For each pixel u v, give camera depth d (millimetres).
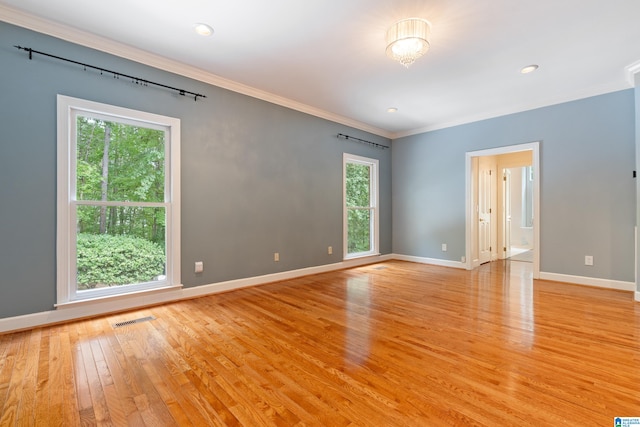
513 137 4562
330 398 1580
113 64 2895
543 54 3012
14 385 1694
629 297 3396
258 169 4020
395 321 2691
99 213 2887
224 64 3260
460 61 3152
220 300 3330
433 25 2518
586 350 2109
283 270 4309
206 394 1616
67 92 2658
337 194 5082
